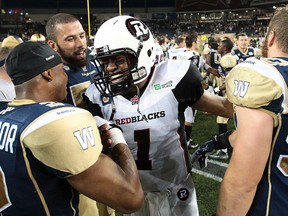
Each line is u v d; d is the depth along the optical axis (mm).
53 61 1280
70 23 2303
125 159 1276
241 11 33281
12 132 1142
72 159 1094
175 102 1707
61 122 1114
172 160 1806
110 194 1170
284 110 1166
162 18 35312
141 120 1687
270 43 1321
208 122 6262
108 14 34375
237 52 6320
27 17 33688
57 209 1186
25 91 1255
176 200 1902
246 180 1185
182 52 5148
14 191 1151
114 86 1603
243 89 1189
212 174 3906
